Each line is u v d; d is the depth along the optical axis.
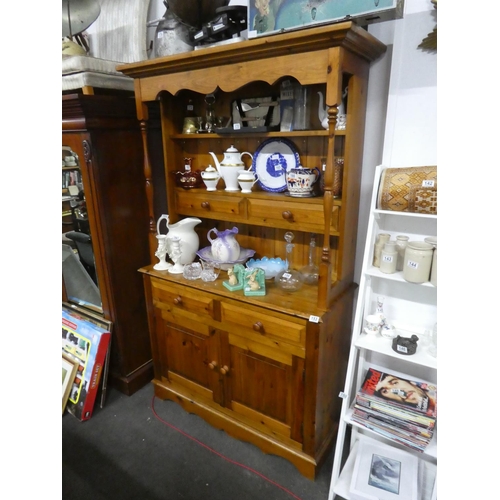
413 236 1.37
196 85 1.47
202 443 1.79
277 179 1.65
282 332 1.44
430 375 1.49
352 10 1.17
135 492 1.56
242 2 1.64
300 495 1.52
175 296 1.75
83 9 1.82
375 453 1.52
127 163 1.89
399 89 1.28
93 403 1.95
